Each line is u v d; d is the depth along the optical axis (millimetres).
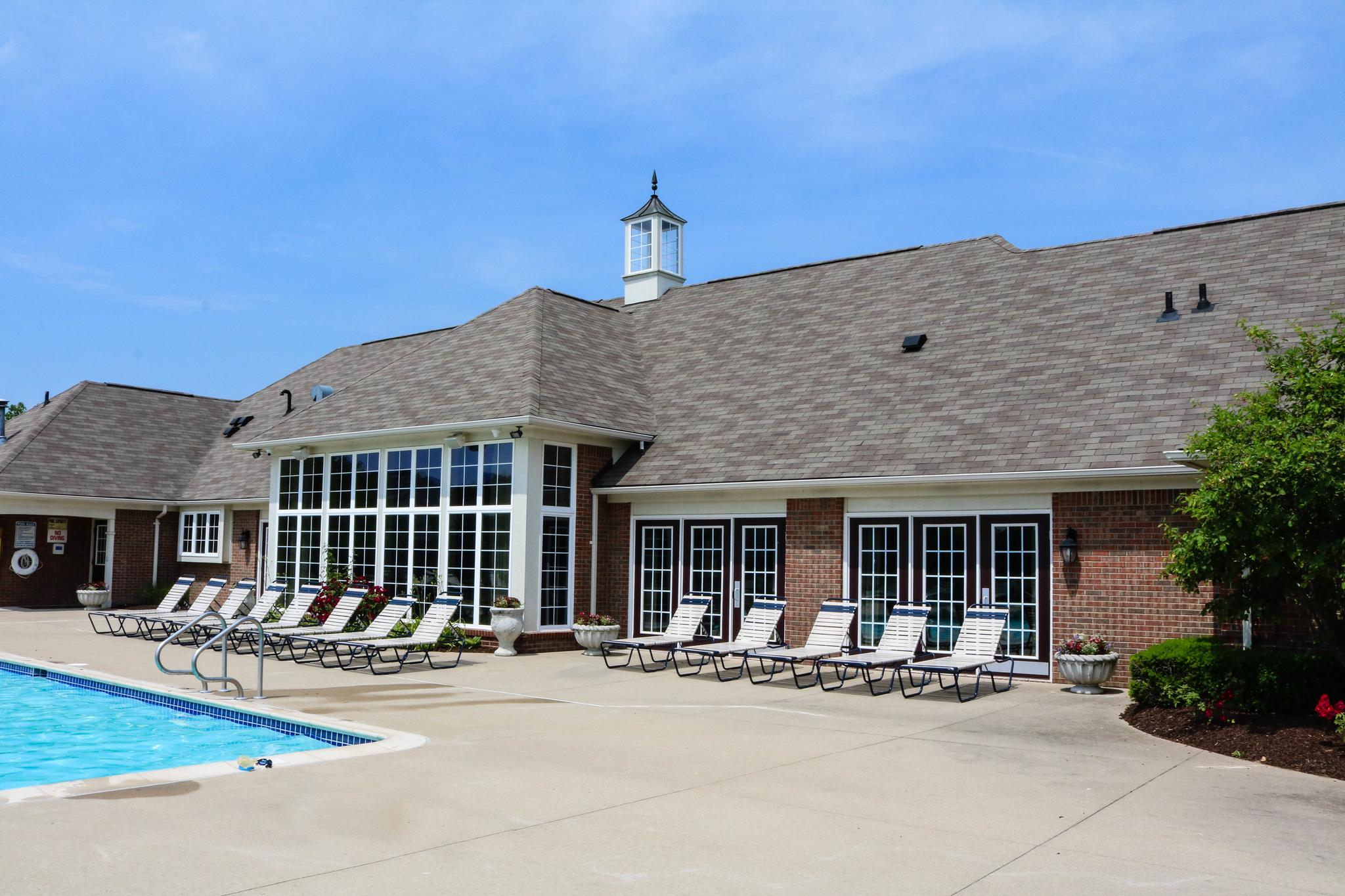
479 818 6980
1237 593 10758
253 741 10906
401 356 24484
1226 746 9852
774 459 17594
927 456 15812
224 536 28641
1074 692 13711
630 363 23109
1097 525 14383
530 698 13117
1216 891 5641
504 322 22906
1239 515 9750
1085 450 14328
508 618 17875
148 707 12891
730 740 10219
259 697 12773
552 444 18969
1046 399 15906
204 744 10773
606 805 7422
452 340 23375
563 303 24266
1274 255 16844
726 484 17578
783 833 6719
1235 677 10977
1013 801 7703
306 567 22453
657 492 18750
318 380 31078
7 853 5910
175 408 33531
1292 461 9359
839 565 16766
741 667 16281
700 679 15219
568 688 14133
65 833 6352
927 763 9141
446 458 19828
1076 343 16953
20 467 27719
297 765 8594
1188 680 11398
